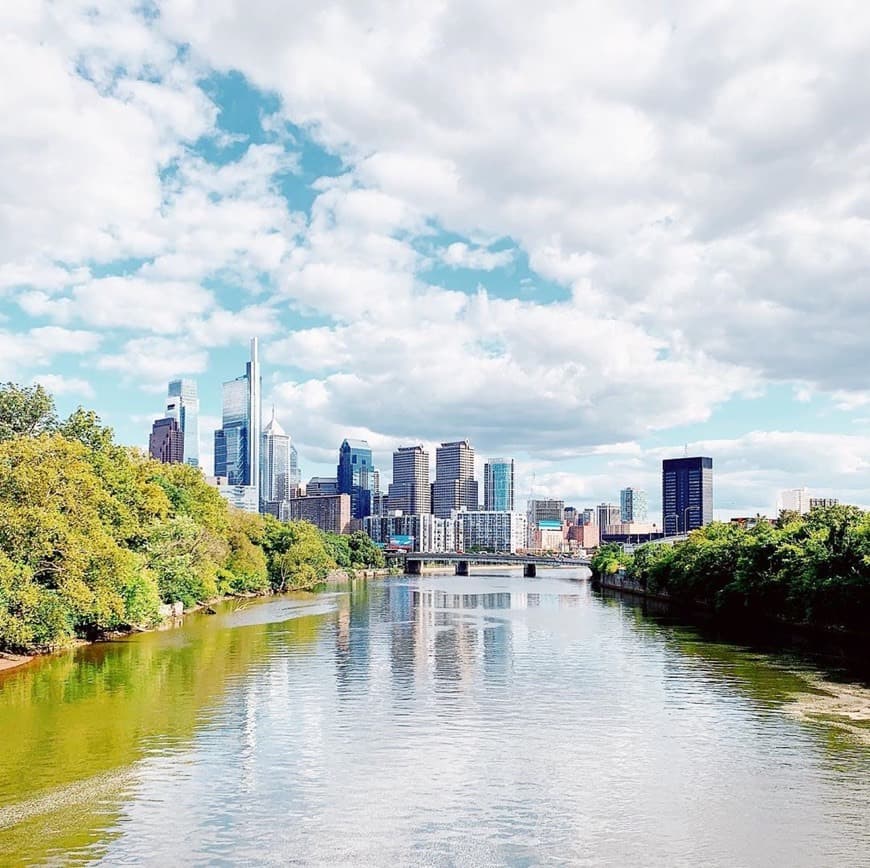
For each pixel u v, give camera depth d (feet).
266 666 288.30
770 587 410.93
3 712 212.64
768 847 129.80
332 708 220.64
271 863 123.03
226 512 652.07
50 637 294.05
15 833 133.59
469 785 157.99
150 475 471.62
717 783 159.22
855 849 129.08
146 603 368.89
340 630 409.49
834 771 166.30
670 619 482.28
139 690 242.17
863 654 320.70
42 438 316.19
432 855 126.41
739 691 244.22
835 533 365.40
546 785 158.30
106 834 133.18
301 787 156.15
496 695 239.30
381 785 157.79
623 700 232.32
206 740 187.52
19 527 267.80
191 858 124.57
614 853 127.65
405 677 269.03
